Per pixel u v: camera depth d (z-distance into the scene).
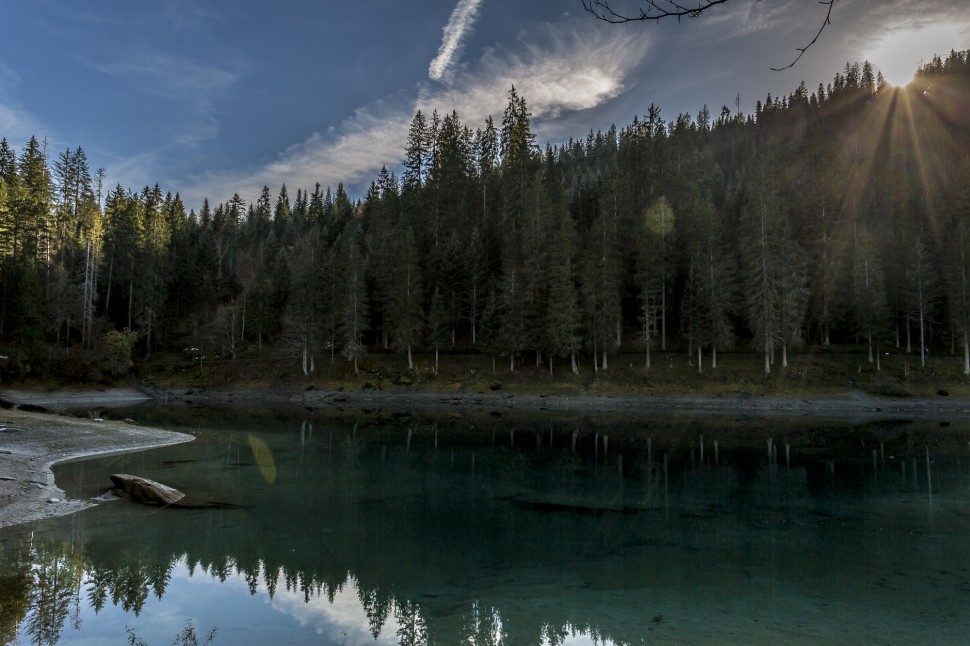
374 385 65.31
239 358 75.81
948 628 8.76
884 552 12.84
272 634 8.26
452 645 7.92
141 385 68.12
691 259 64.75
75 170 82.69
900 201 90.00
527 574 11.22
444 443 31.50
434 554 12.42
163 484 19.08
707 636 8.41
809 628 8.71
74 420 32.44
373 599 9.80
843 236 69.31
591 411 52.84
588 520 15.59
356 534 13.89
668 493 19.14
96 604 9.32
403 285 67.88
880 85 134.25
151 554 12.02
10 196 70.38
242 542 13.05
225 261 108.12
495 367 65.75
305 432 35.72
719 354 63.38
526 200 72.94
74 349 69.19
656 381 58.62
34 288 61.81
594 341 61.03
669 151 83.88
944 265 62.06
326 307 74.06
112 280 85.62
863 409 50.81
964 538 14.04
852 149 120.06
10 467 19.91
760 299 57.34
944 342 65.44
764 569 11.62
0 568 11.03
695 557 12.42
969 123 131.12
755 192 69.38
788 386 55.06
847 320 64.69
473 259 72.19
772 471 23.39
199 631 8.32
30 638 7.98
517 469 23.61
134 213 83.88
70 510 15.78
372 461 25.23
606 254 63.56
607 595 10.10
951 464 25.14
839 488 20.08
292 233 124.56
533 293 64.25
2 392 54.16
